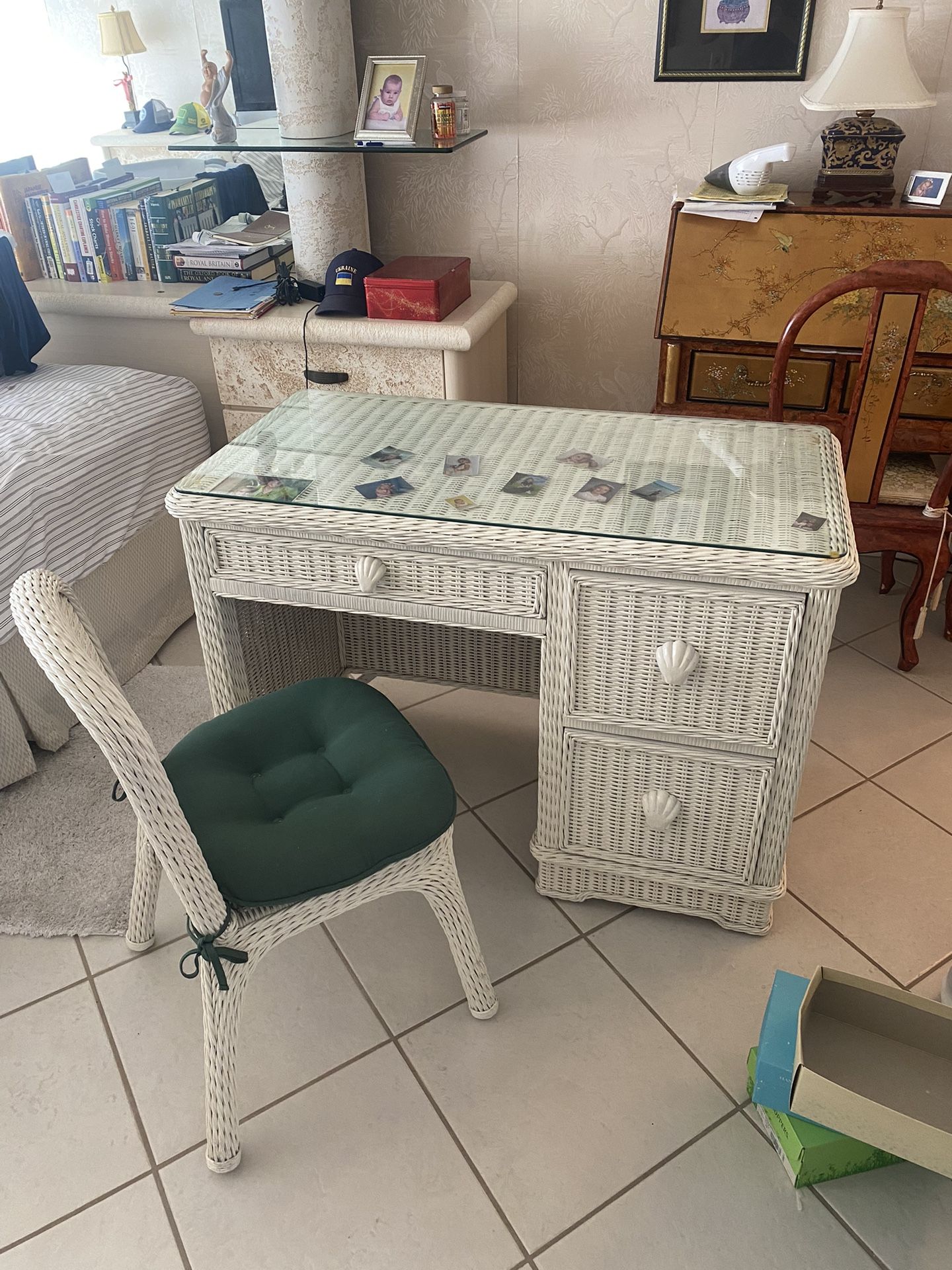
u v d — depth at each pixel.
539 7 2.53
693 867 1.67
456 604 1.52
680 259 2.40
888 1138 1.27
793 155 2.56
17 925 1.78
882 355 2.30
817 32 2.41
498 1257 1.30
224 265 2.77
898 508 2.25
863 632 2.55
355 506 1.50
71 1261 1.31
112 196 2.84
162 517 2.57
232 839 1.33
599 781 1.63
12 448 2.22
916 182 2.32
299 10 2.36
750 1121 1.45
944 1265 1.28
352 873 1.33
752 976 1.66
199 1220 1.35
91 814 2.03
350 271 2.54
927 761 2.12
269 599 1.60
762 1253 1.29
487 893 1.84
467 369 2.56
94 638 1.30
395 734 1.55
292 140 2.54
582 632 1.48
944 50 2.37
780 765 1.51
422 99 2.71
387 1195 1.37
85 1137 1.45
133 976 1.70
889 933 1.73
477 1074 1.52
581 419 1.80
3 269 2.61
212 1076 1.34
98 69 2.79
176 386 2.67
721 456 1.64
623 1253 1.30
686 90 2.54
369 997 1.65
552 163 2.72
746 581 1.37
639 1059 1.54
